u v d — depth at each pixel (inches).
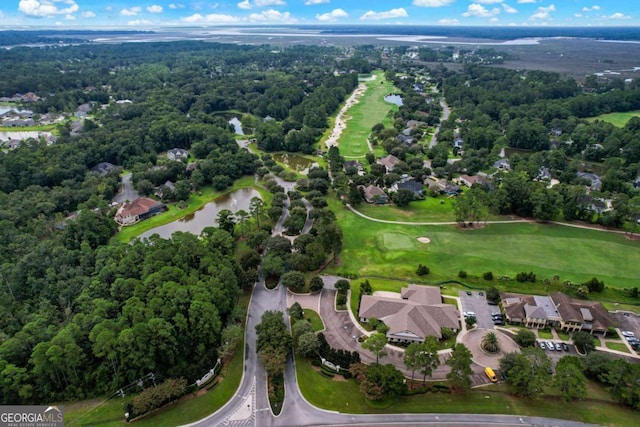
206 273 4291.3
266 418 3090.6
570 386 3051.2
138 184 7150.6
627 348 3713.1
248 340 3858.3
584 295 4357.8
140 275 4261.8
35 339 3324.3
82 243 4913.9
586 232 5772.6
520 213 6274.6
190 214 6663.4
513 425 3014.3
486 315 4143.7
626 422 3029.0
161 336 3339.1
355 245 5487.2
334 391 3309.5
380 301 4114.2
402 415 3100.4
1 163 7017.7
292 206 6446.9
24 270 4330.7
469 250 5324.8
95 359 3385.8
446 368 3506.4
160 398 3073.3
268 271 4633.4
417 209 6550.2
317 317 4121.6
